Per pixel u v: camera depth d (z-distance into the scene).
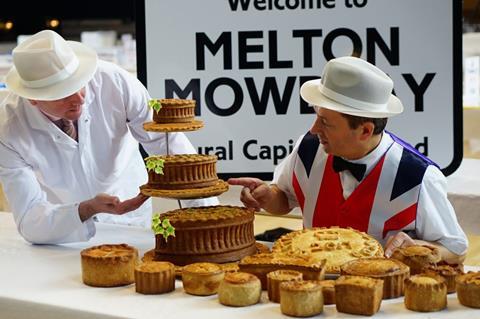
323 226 2.81
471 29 6.26
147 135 3.30
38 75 2.81
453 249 2.62
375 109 2.54
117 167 3.31
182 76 3.47
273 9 3.39
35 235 2.93
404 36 3.37
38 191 3.02
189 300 2.24
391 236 2.66
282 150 3.45
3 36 8.18
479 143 5.79
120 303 2.23
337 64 2.54
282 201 2.97
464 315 2.05
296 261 2.27
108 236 3.07
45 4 8.14
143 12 3.47
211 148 3.48
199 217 2.48
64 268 2.62
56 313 2.24
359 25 3.37
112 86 3.22
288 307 2.08
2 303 2.33
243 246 2.53
